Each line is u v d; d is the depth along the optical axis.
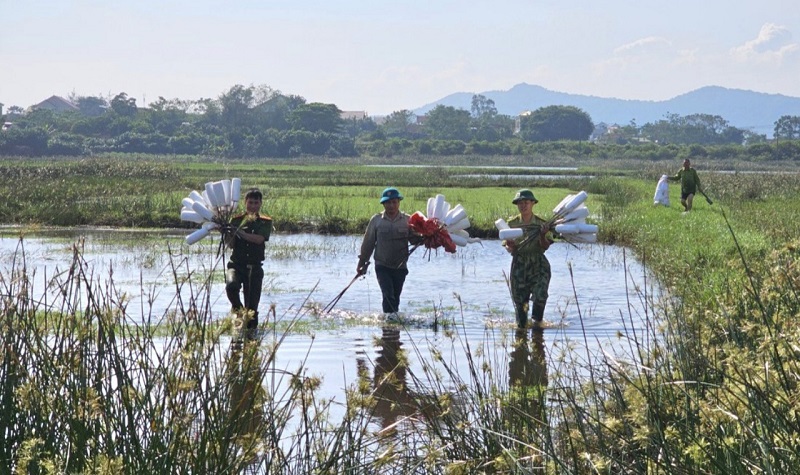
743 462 4.35
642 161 150.12
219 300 13.70
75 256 5.88
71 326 5.61
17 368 5.23
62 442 4.84
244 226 11.80
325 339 11.21
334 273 17.89
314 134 149.75
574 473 4.73
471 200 39.47
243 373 5.12
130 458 4.63
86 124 157.38
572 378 6.75
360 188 50.72
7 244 22.36
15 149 125.69
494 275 18.02
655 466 4.59
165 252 20.39
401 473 5.42
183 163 107.00
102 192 38.72
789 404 4.53
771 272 7.38
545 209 32.88
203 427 4.82
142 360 5.25
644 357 6.98
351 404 5.09
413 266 19.48
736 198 39.16
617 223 26.92
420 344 10.95
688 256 17.19
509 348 10.44
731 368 5.39
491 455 5.26
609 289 15.80
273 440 5.01
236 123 176.00
